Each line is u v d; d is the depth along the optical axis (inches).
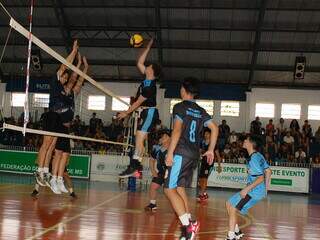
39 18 891.4
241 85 964.6
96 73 993.5
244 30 853.8
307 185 732.7
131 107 274.7
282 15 821.2
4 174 743.7
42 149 350.9
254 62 880.3
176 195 201.9
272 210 446.9
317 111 947.3
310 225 343.9
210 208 417.7
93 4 850.1
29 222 268.8
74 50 330.6
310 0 786.8
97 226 270.7
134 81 991.6
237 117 970.1
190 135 202.1
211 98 964.6
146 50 284.8
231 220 242.2
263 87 961.5
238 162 749.3
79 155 753.0
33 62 951.6
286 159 789.9
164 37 892.6
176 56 927.7
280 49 883.4
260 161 243.4
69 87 350.6
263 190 242.7
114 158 740.7
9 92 998.4
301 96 951.6
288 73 934.4
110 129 869.2
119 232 254.7
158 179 362.3
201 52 914.7
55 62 966.4
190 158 200.5
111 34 916.6
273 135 850.1
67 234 237.5
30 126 805.2
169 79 975.0
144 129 278.2
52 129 347.3
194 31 874.8
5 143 830.5
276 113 957.2
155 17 851.4
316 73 922.7
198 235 259.8
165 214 347.3
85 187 585.6
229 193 648.4
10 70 993.5
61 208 344.2
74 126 807.7
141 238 239.3
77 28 902.4
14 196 408.5
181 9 834.2
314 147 840.9
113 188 594.6
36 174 351.6
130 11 859.4
